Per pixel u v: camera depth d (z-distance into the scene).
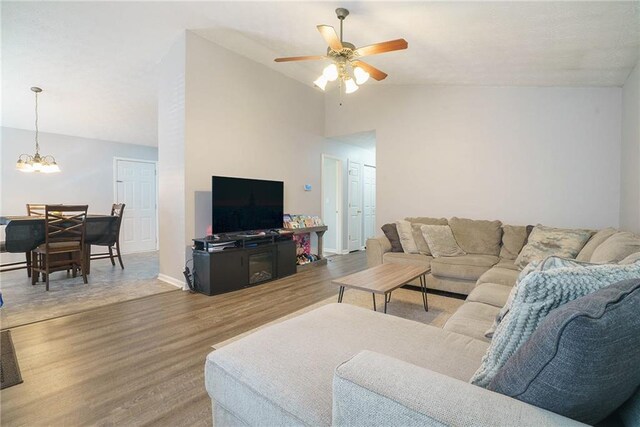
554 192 3.72
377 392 0.72
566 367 0.62
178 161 3.68
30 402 1.60
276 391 0.99
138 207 6.39
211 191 3.82
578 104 3.57
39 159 4.26
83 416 1.50
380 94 5.08
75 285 3.77
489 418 0.63
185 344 2.25
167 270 3.95
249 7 2.99
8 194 4.97
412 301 3.29
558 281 0.80
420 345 1.26
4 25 2.98
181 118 3.62
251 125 4.38
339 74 3.08
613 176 3.40
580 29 2.30
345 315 1.58
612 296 0.66
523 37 2.57
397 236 4.16
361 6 2.61
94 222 4.34
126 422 1.46
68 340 2.30
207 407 1.57
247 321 2.69
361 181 7.18
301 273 4.60
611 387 0.65
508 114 3.98
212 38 3.75
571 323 0.60
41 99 4.36
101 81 4.14
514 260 3.48
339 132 5.65
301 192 5.34
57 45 3.37
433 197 4.56
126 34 3.40
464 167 4.30
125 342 2.28
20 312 2.85
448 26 2.63
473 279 3.29
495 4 2.17
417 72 4.03
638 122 2.76
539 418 0.64
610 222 3.43
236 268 3.66
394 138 4.92
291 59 2.96
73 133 5.51
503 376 0.77
